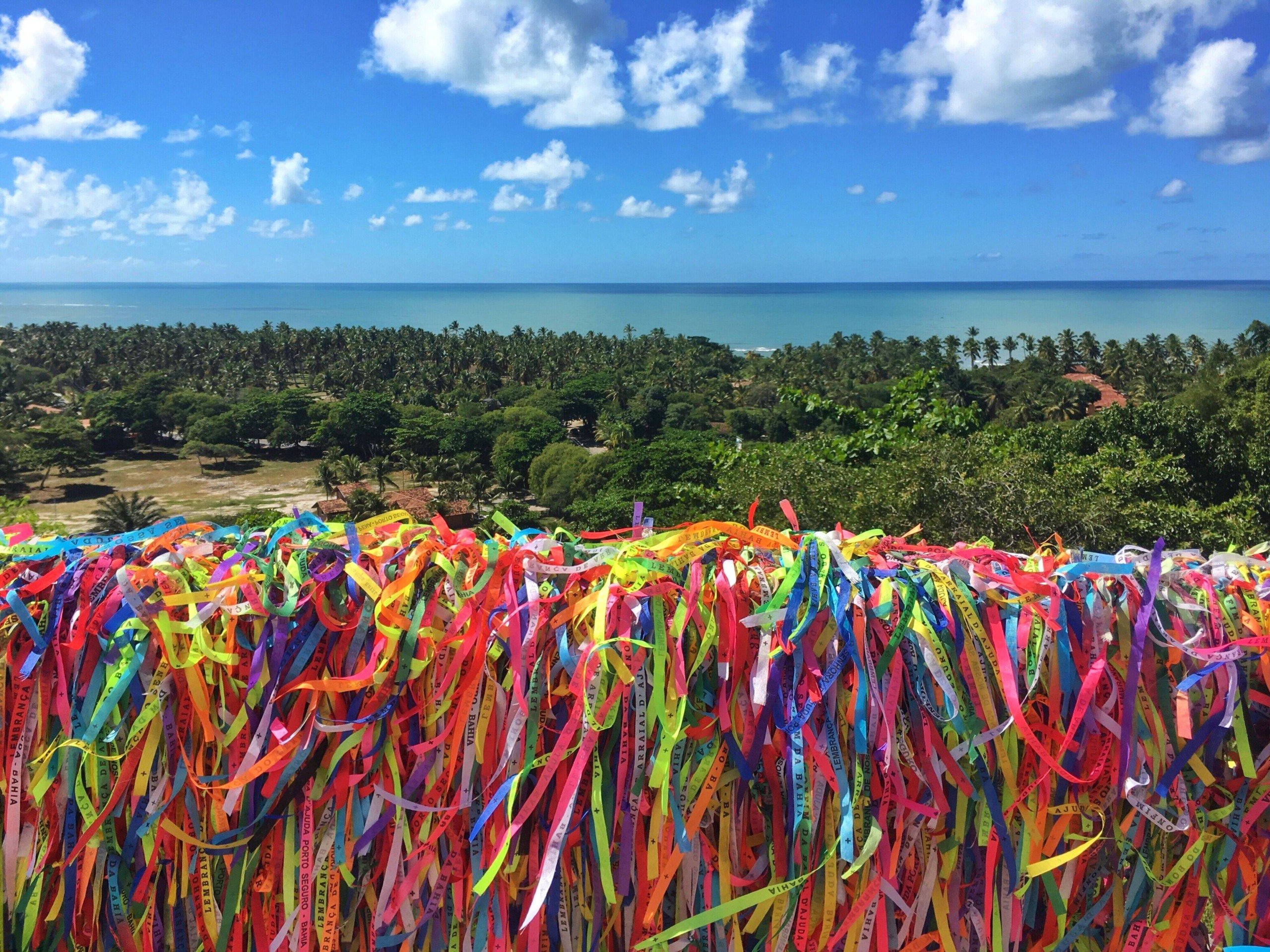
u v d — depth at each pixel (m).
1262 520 9.69
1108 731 1.52
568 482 50.19
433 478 56.56
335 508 50.75
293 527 1.62
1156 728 1.50
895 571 1.51
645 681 1.47
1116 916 1.58
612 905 1.53
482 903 1.50
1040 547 1.82
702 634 1.47
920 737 1.49
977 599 1.53
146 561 1.55
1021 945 1.61
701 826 1.51
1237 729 1.48
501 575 1.51
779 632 1.45
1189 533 7.95
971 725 1.48
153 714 1.45
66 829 1.49
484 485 51.47
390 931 1.53
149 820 1.46
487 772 1.48
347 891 1.54
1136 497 8.91
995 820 1.48
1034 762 1.52
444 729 1.47
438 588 1.50
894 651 1.45
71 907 1.51
